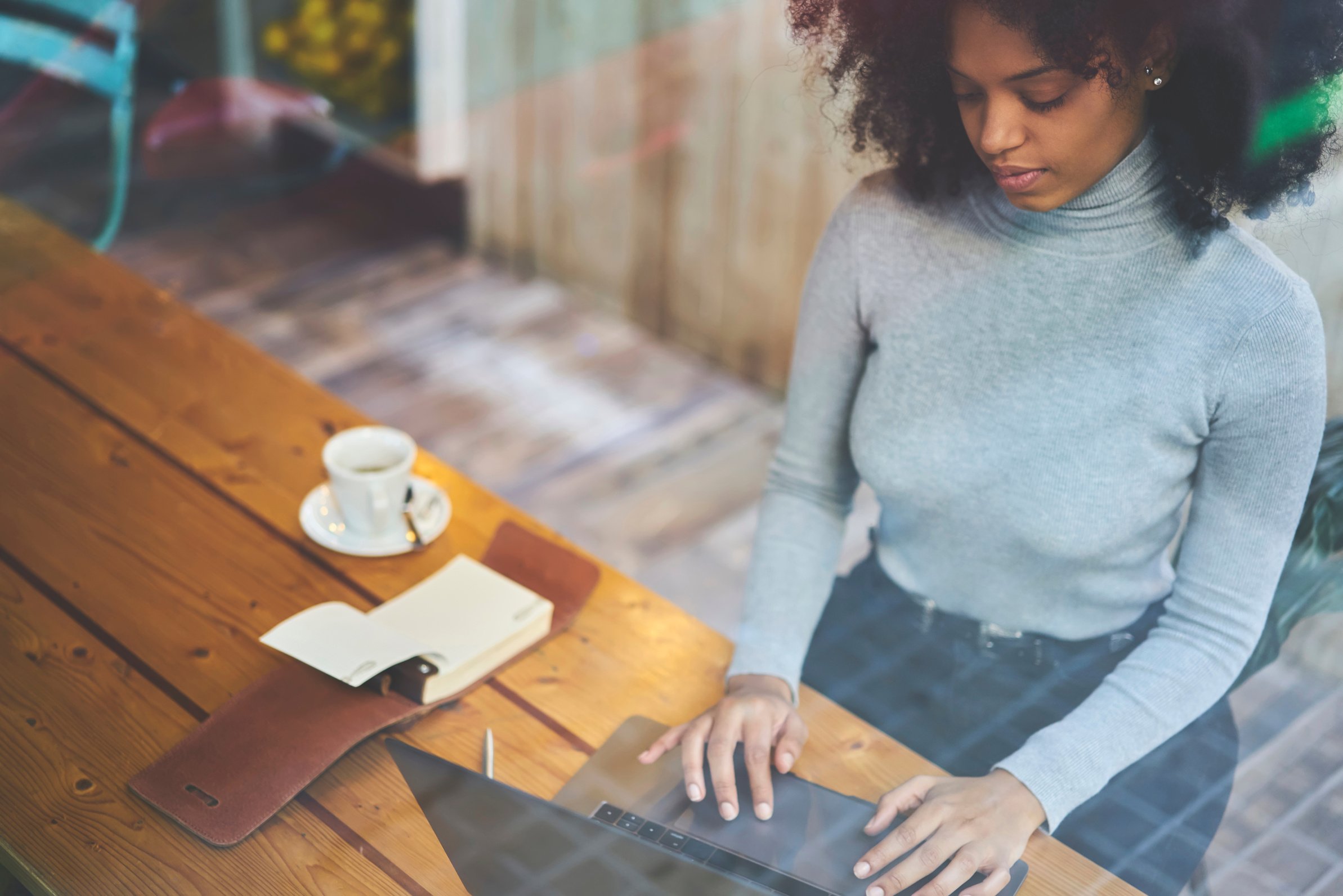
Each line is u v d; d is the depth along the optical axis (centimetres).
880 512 133
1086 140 98
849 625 128
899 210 118
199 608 111
